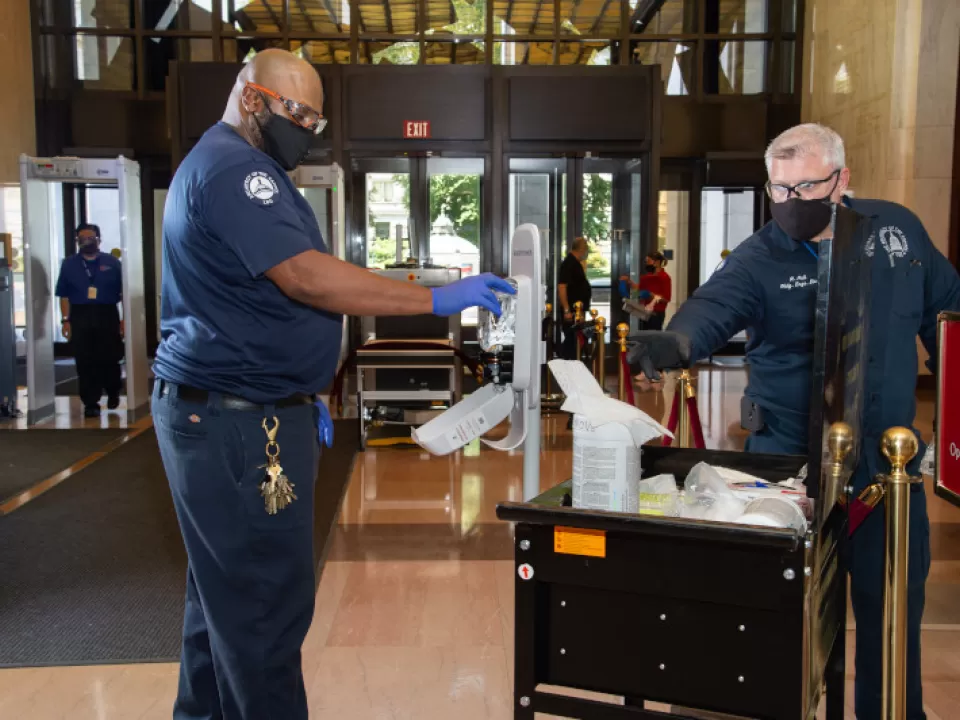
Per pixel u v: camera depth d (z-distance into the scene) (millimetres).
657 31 11250
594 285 10266
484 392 1756
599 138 9586
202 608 1963
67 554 3871
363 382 5957
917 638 1927
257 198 1682
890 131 8688
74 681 2652
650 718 1322
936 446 2346
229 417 1769
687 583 1287
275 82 1780
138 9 11156
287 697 1899
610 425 1403
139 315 7348
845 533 1665
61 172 6980
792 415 1984
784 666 1253
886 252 1917
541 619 1399
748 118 11133
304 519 1866
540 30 11258
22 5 10797
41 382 7281
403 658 2799
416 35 11195
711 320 1901
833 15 10133
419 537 4098
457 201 10102
